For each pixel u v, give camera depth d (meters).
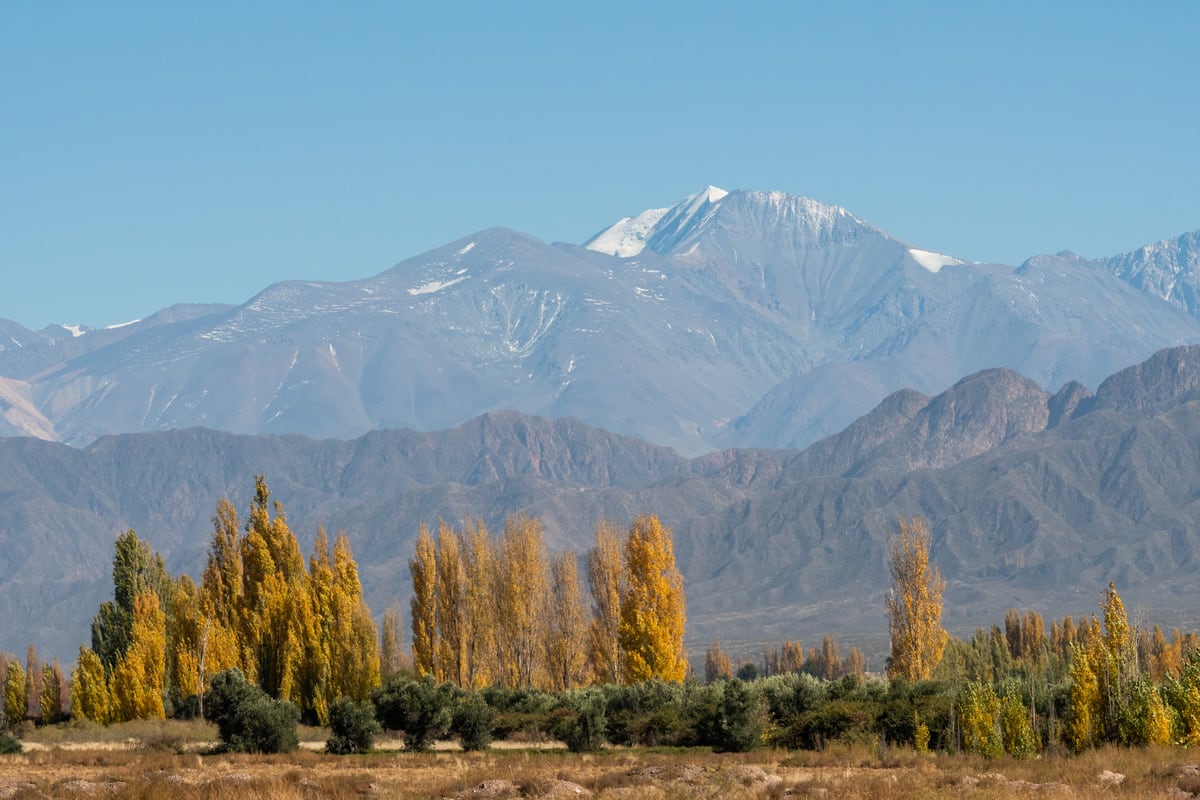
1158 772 120.19
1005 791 112.25
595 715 166.00
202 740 191.88
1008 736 146.38
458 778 129.88
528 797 116.12
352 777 127.19
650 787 118.69
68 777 138.50
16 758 164.12
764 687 185.62
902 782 118.69
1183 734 143.38
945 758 140.00
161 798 114.00
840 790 114.31
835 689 183.75
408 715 170.12
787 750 159.38
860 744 154.50
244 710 170.12
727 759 146.38
